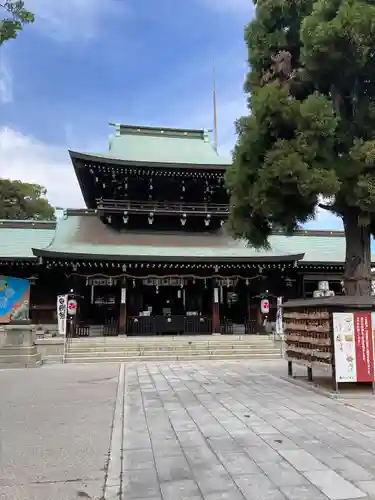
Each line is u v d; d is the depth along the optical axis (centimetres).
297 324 1293
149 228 3008
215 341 2317
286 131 1059
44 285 2736
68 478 557
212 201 3073
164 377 1445
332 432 734
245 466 575
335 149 1098
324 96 1027
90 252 2594
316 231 3438
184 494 490
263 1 1196
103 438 739
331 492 488
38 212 4944
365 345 1048
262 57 1238
